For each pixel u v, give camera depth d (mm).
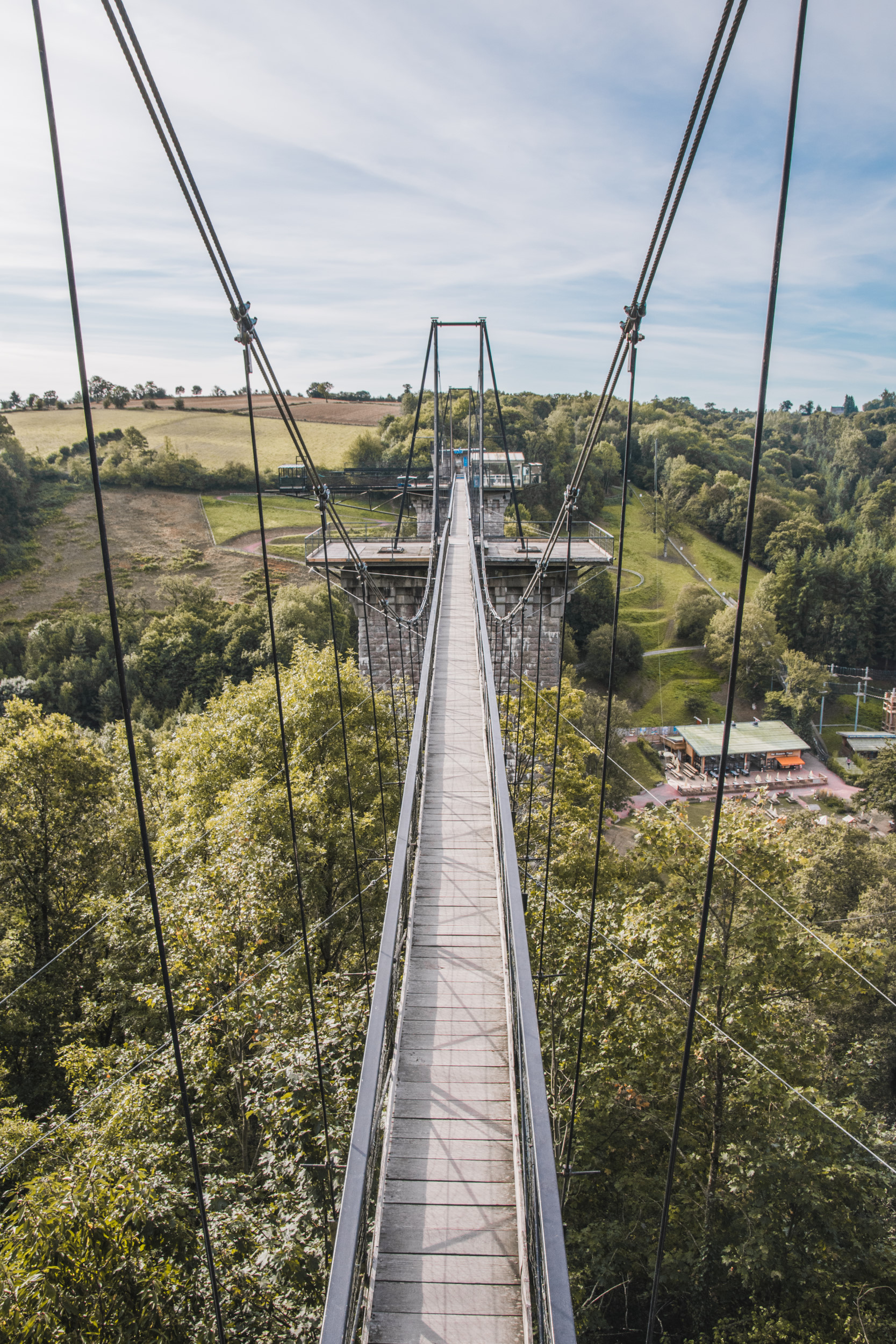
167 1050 10641
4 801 18438
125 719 3463
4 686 45625
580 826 17297
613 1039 12094
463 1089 5180
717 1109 11883
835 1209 11555
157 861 16750
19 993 16281
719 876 12719
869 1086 18234
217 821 14500
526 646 24234
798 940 12594
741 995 12305
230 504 77750
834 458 105688
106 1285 7387
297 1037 9469
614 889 16328
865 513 87000
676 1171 12336
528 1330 3768
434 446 24297
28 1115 15391
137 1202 7723
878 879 24781
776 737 52938
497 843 7555
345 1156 8070
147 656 47906
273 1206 8336
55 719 19641
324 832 15633
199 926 11930
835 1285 11031
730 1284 11969
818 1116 11492
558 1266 3154
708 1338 11898
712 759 51031
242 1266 7793
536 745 17250
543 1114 3803
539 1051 4246
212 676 47094
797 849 13078
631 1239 11773
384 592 23656
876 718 60344
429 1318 3887
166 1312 7543
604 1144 12539
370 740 19062
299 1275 7906
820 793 48500
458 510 33656
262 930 12531
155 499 76875
